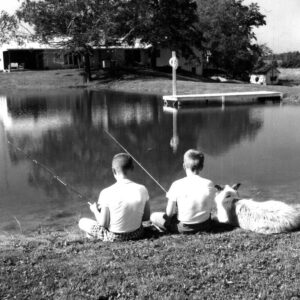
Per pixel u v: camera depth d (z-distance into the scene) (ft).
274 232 13.25
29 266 11.12
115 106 67.36
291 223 13.23
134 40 123.65
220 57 158.71
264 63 169.99
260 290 9.77
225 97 68.18
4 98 83.56
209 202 13.55
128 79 112.06
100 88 103.55
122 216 12.68
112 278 10.39
